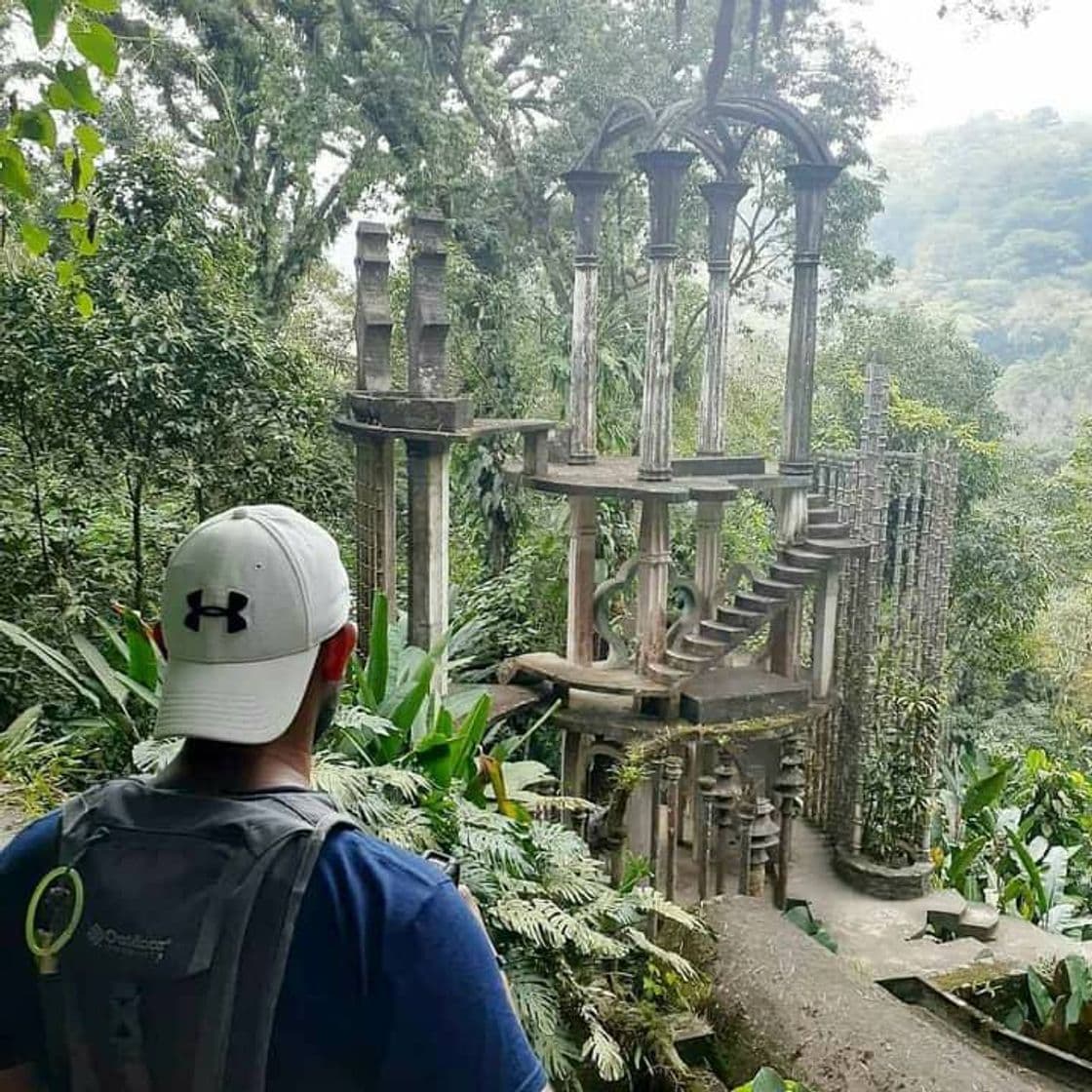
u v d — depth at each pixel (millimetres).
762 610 7473
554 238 12938
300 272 12750
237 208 12234
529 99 13156
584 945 3256
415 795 3975
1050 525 15445
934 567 7668
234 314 7023
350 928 969
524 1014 3172
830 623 7836
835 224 13523
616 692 7367
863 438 7926
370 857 1018
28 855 1099
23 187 2389
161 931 969
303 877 979
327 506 7766
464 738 4414
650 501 7336
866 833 7773
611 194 12656
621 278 12898
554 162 12508
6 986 1079
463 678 8484
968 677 13625
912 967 6238
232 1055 936
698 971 3762
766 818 6375
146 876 1002
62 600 6621
